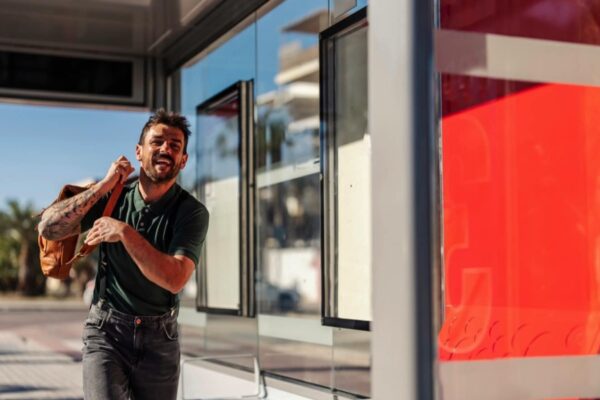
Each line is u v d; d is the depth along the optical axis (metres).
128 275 2.88
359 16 3.88
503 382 2.35
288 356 4.73
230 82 5.39
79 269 41.06
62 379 10.04
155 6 4.92
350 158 3.97
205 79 5.70
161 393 2.95
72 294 41.38
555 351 2.40
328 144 4.11
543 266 2.42
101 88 5.88
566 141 2.45
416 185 2.02
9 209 41.06
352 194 3.95
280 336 4.84
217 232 5.62
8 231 41.47
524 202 2.41
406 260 2.02
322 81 4.12
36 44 5.68
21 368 11.26
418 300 2.00
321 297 4.14
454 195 2.33
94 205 3.01
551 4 2.44
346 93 4.01
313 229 4.93
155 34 5.48
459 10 2.33
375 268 2.11
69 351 13.99
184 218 2.94
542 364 2.40
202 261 5.82
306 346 4.52
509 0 2.39
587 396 2.42
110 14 5.08
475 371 2.33
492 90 2.37
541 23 2.43
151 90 6.00
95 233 2.73
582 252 2.46
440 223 2.07
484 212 2.37
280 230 5.20
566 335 2.42
